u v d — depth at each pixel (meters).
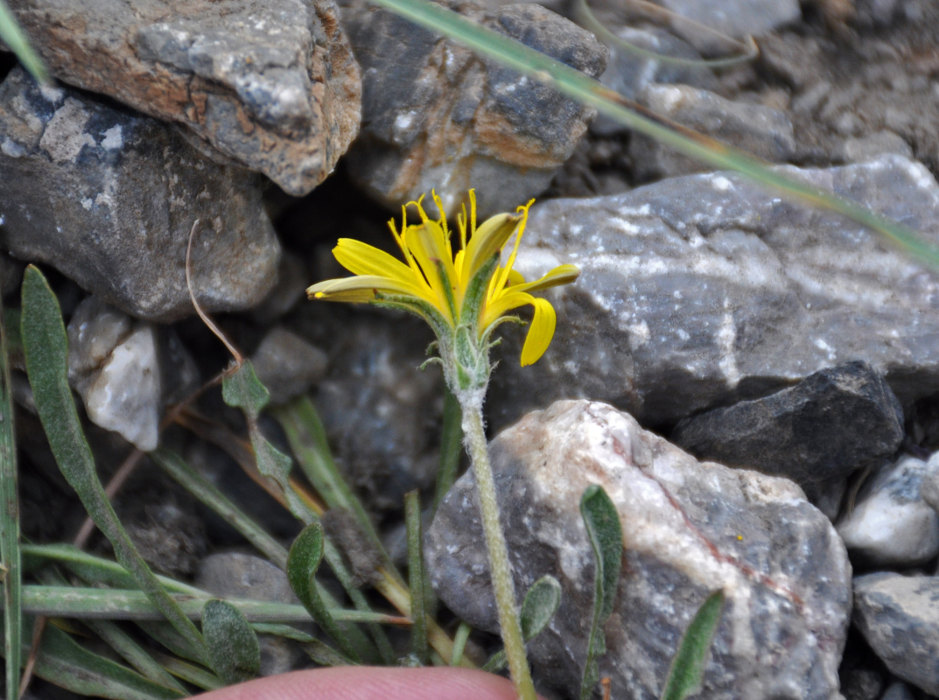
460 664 0.12
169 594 0.11
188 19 0.11
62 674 0.11
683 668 0.09
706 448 0.12
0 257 0.12
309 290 0.10
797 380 0.12
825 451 0.12
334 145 0.11
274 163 0.11
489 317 0.10
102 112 0.11
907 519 0.11
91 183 0.11
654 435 0.11
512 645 0.09
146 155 0.11
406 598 0.12
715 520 0.10
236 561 0.12
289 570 0.11
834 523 0.12
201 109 0.11
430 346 0.10
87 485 0.11
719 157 0.10
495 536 0.10
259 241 0.12
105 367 0.12
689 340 0.12
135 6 0.11
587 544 0.10
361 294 0.10
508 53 0.10
